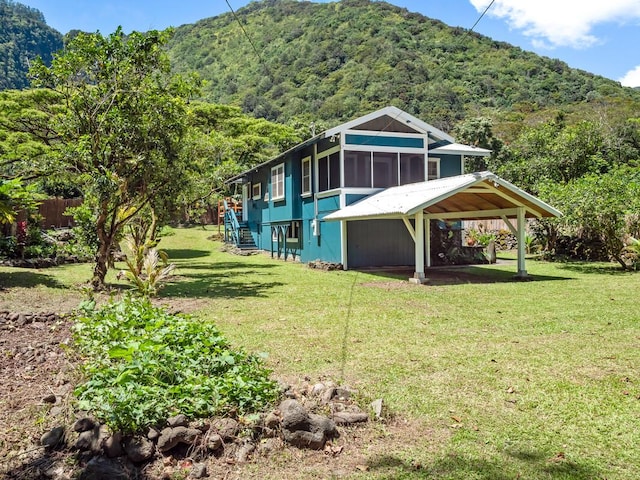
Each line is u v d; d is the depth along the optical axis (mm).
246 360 4934
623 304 9328
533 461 3393
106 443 3402
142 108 12180
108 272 14805
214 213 40469
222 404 3867
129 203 12602
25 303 9234
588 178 15703
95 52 11977
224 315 8547
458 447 3600
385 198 16000
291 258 21859
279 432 3697
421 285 12695
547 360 5715
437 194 12945
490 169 33688
